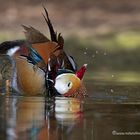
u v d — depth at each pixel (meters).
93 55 20.41
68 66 11.97
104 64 20.53
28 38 12.04
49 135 8.70
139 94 13.05
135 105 11.38
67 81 11.84
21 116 9.89
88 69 19.30
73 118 9.88
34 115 10.02
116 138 8.81
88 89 13.73
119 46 22.52
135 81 15.77
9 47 12.16
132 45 22.62
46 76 11.86
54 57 11.87
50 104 11.12
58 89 11.89
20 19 24.91
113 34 23.62
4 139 8.34
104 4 26.45
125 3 26.47
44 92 11.97
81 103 11.41
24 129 8.96
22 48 12.07
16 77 12.13
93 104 11.36
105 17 25.38
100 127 9.32
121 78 16.61
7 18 25.02
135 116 10.18
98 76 17.12
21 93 12.14
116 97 12.49
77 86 11.92
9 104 11.05
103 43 22.70
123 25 24.66
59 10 25.73
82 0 26.62
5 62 12.29
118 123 9.60
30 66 11.91
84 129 9.13
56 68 11.89
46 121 9.55
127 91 13.51
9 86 12.29
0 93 12.30
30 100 11.52
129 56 21.52
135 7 26.19
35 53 11.91
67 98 11.89
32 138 8.47
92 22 24.88
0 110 10.42
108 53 21.80
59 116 10.01
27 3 26.31
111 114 10.32
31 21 24.69
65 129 9.09
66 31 23.92
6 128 8.99
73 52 21.52
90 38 23.17
